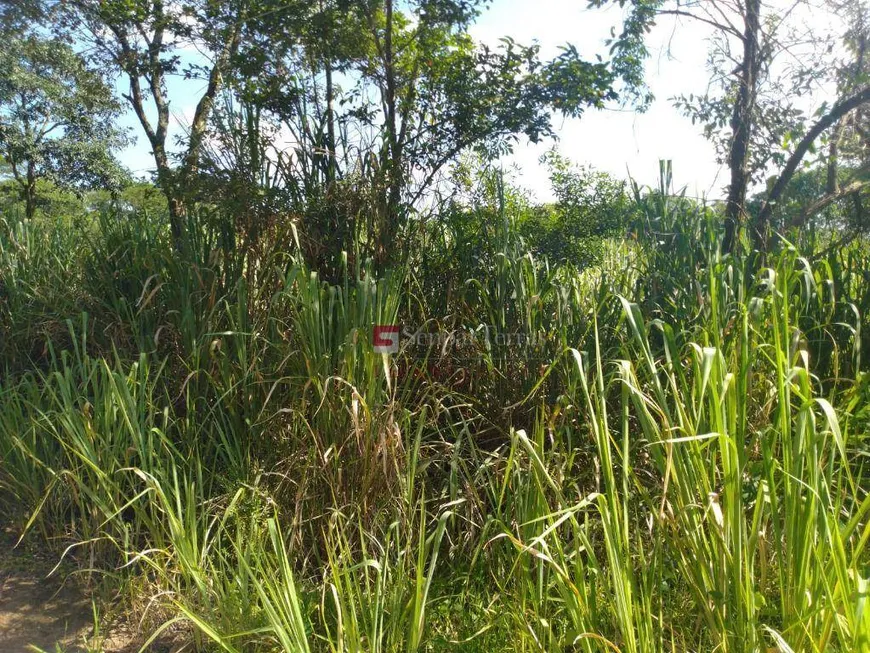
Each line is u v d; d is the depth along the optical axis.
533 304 4.43
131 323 4.75
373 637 2.72
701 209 4.98
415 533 3.71
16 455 4.30
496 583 3.33
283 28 5.98
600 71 5.98
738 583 2.35
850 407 2.91
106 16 6.51
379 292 3.88
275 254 4.50
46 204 16.39
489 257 5.04
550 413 4.07
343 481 3.73
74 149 14.19
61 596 3.75
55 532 4.16
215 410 4.35
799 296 3.95
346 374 3.79
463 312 4.91
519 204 7.74
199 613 3.24
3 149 13.90
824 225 6.64
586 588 2.75
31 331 5.20
